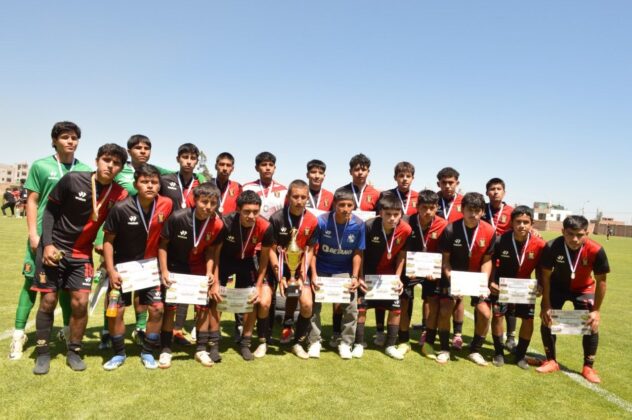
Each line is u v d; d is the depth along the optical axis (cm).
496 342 483
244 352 452
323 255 502
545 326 476
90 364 406
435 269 494
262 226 454
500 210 620
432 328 501
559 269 470
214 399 344
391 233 502
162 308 417
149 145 525
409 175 607
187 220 423
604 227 6750
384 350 515
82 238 398
